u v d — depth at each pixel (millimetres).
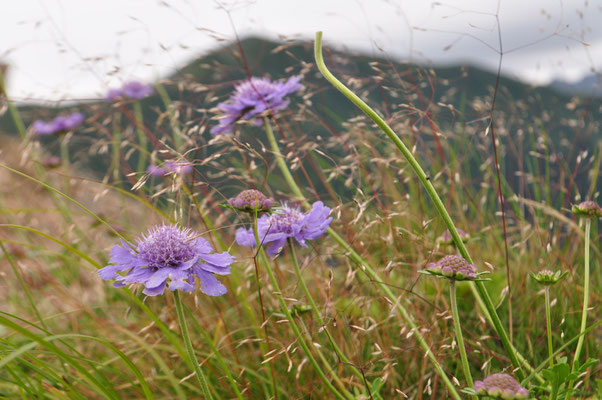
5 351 313
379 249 449
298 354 390
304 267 385
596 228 460
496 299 436
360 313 376
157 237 276
